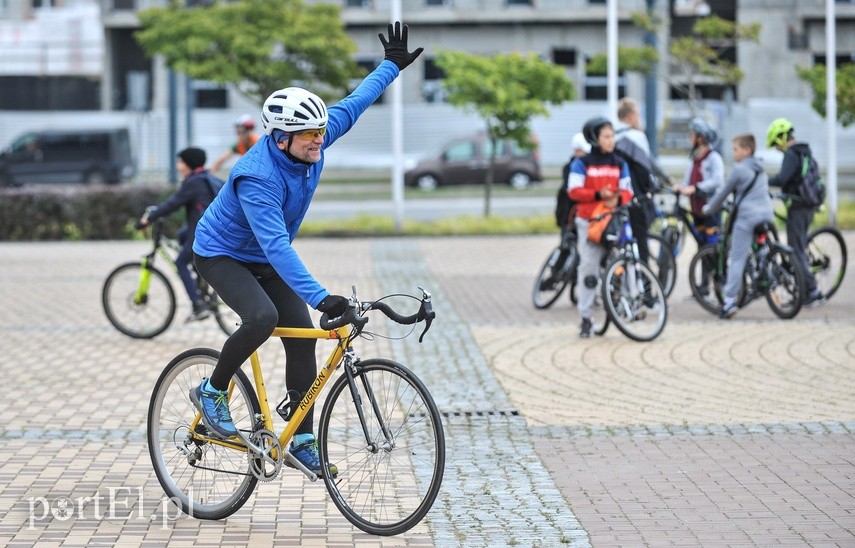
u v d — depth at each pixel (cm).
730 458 1020
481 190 5147
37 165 5684
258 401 843
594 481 955
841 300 1936
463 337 1636
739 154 1731
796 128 5119
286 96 789
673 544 798
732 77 4047
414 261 2619
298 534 831
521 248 2898
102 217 3241
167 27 4141
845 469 979
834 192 3114
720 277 1803
